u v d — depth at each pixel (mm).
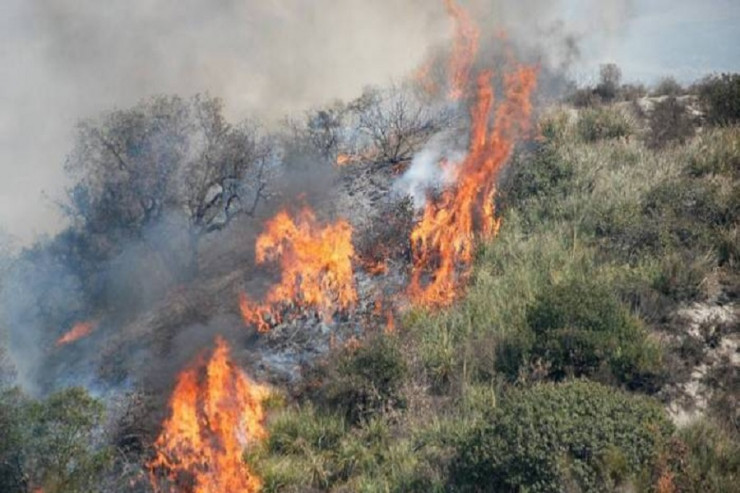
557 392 12938
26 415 13500
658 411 12625
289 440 15203
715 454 12172
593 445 11688
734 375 14656
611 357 14906
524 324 16328
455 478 12828
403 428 14906
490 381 15508
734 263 17984
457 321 17719
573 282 16891
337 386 15953
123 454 15102
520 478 11797
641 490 11188
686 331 16078
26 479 13164
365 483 13570
